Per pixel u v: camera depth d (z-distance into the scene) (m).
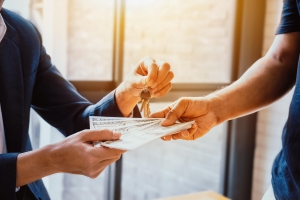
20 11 2.17
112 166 2.37
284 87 1.10
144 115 0.99
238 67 2.70
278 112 2.65
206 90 2.59
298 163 0.89
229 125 2.78
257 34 2.72
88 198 2.78
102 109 1.10
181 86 2.49
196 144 3.02
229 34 2.73
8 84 1.02
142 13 2.62
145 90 0.98
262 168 2.78
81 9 2.33
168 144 3.13
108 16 2.43
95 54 2.41
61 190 2.63
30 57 1.08
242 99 1.07
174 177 3.14
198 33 2.79
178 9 2.74
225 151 2.80
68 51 2.31
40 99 1.18
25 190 1.00
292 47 1.08
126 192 3.12
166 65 0.99
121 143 0.79
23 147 1.05
